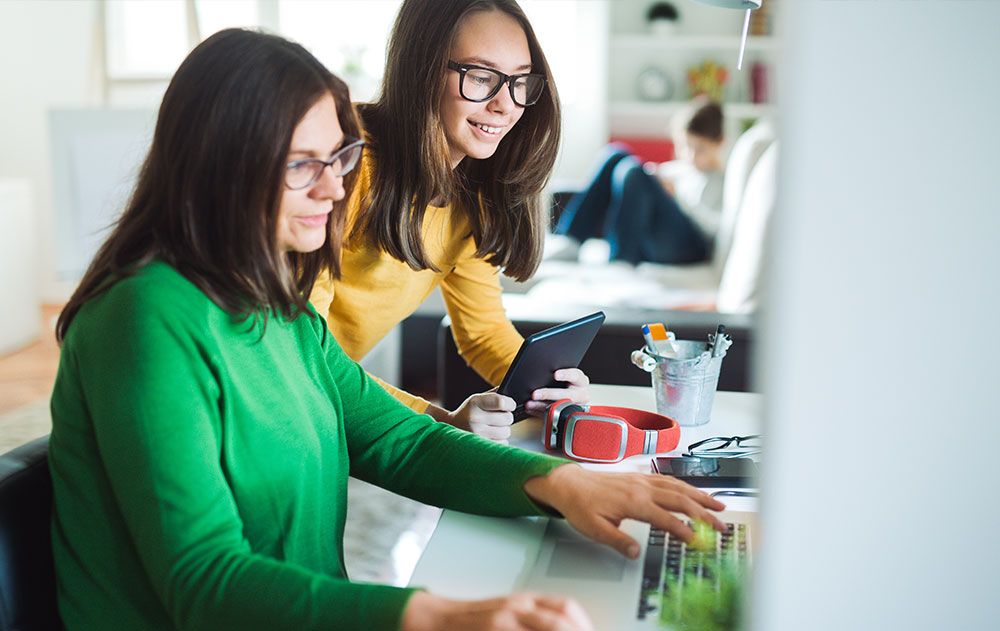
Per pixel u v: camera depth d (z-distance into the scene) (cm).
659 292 415
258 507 107
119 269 100
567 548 111
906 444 59
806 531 60
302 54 104
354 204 155
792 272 57
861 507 59
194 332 99
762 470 60
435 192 154
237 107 98
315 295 146
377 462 129
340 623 89
